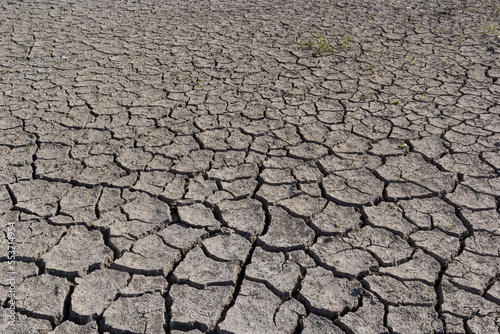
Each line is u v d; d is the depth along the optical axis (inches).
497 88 185.2
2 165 140.9
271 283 98.2
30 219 117.6
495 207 118.0
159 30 276.8
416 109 171.5
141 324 89.5
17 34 271.6
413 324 88.0
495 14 285.0
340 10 311.7
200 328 89.6
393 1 330.3
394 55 226.2
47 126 165.0
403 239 109.7
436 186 127.5
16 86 198.8
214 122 167.3
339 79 200.7
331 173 135.9
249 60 225.8
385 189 127.6
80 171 138.1
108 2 348.5
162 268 101.8
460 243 107.9
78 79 205.9
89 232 113.3
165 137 157.8
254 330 88.1
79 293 96.2
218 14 310.3
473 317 88.6
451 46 234.7
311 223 115.5
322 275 100.1
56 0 354.6
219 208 121.8
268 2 339.0
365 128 159.9
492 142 147.6
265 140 154.7
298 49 238.8
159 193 128.0
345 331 87.9
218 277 100.2
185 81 203.0
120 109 177.5
